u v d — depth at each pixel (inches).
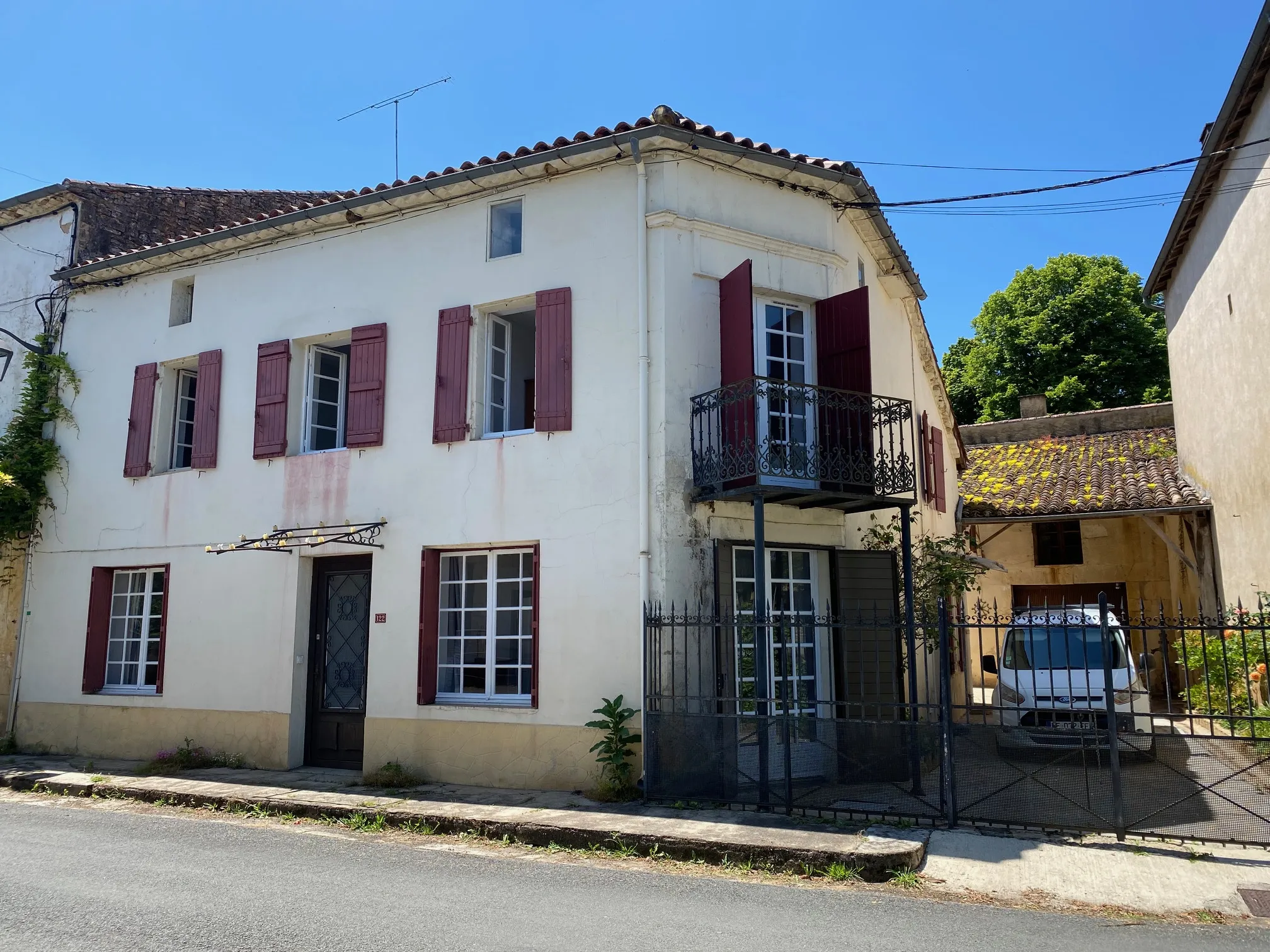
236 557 433.1
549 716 350.6
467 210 401.4
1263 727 367.2
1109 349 1027.9
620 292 362.6
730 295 356.8
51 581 487.5
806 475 335.0
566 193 379.6
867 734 299.6
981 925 204.8
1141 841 264.8
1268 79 427.2
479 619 382.3
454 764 364.8
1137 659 418.3
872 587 380.8
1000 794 285.7
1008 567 749.9
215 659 430.0
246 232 440.1
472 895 226.4
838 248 403.9
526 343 430.6
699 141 356.2
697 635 336.5
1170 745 283.3
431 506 387.9
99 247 519.2
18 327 532.1
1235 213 487.8
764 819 292.0
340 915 206.7
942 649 289.1
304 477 419.8
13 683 484.7
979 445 839.7
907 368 516.1
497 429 402.9
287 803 331.3
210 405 450.9
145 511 463.2
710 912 213.5
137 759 441.1
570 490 360.2
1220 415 543.5
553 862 263.3
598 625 346.9
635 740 327.9
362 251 424.8
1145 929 203.3
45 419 502.9
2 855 266.8
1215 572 581.0
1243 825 263.0
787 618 369.4
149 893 223.5
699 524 347.3
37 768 421.4
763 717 308.8
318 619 419.5
